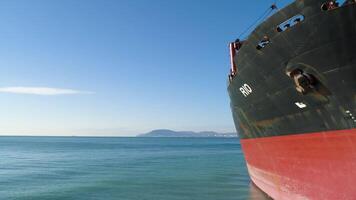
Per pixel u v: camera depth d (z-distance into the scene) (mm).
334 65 11398
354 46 10812
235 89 19594
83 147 130250
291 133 14844
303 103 13109
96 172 41312
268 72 14461
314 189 13695
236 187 28219
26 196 25328
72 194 25984
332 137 12383
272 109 15586
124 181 32750
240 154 81875
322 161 13016
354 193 11797
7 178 35781
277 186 17672
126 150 105938
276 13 12727
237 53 16719
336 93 11688
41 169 45625
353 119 11414
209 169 44125
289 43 12523
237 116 22859
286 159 15766
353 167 11703
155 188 28312
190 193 25719
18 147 126562
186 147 132875
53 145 151750
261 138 18672
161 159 64625
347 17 10625
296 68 12609
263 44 14250
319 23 11242
